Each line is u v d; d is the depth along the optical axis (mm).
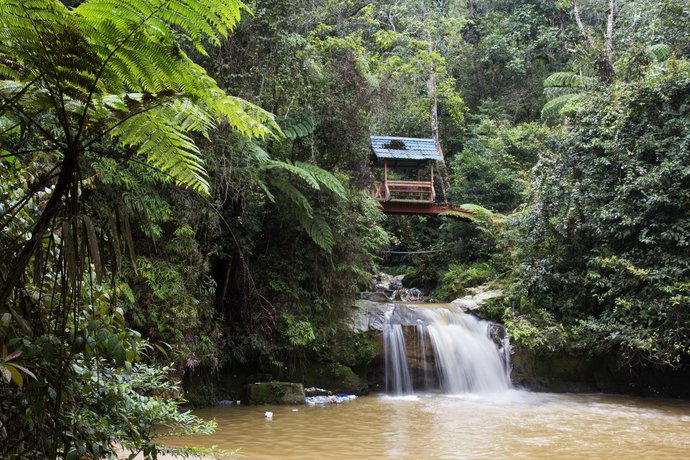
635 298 10633
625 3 23328
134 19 2051
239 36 9094
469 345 11422
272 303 10242
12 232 2484
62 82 2139
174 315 7984
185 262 8430
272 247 10727
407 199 18656
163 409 2990
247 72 9211
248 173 8867
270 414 8477
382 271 21531
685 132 10594
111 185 6797
